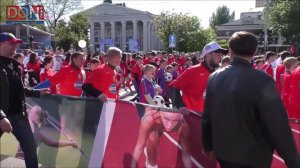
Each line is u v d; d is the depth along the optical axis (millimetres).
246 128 3021
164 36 63531
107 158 5012
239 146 3061
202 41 64062
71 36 57406
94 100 5141
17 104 4789
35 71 12469
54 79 6367
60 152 5477
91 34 110625
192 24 63625
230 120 3090
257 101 2957
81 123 5250
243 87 3020
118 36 113188
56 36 57500
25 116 4871
